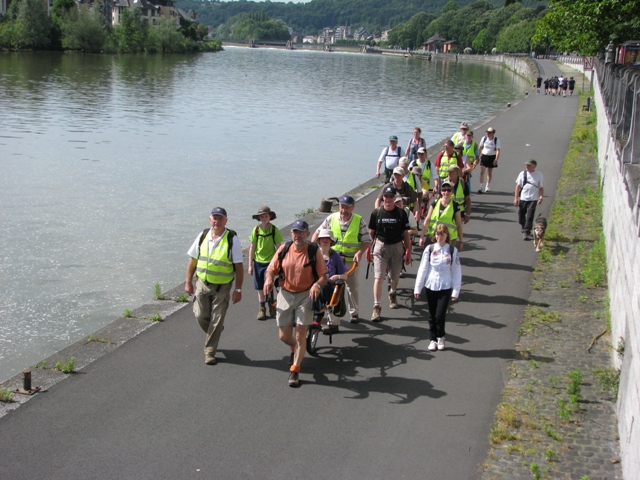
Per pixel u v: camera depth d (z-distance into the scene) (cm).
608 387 851
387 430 759
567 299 1178
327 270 952
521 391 848
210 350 910
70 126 3922
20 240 1775
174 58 13350
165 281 1512
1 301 1366
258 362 924
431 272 962
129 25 13812
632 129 1087
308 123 4484
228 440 732
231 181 2612
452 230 1202
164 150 3256
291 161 3091
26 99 5203
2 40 11500
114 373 878
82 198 2247
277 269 874
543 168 2470
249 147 3428
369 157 3272
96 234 1852
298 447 722
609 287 1160
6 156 2934
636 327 715
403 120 4803
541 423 770
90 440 723
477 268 1352
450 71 12862
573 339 1007
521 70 11206
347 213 1048
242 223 2027
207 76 8988
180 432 744
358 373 898
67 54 11938
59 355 930
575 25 2959
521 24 14900
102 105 5078
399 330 1050
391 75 11006
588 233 1595
